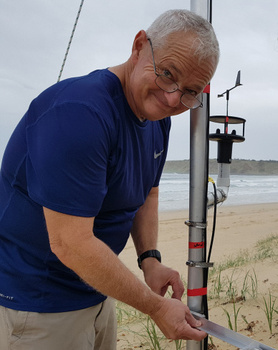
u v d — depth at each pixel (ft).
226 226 39.50
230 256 22.58
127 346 8.93
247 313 9.59
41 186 4.28
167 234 36.55
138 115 5.07
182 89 4.66
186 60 4.43
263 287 11.69
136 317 11.93
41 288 5.08
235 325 8.60
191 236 5.86
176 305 4.99
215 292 12.05
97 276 4.44
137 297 4.66
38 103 4.68
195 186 5.78
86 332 5.55
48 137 4.21
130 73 4.90
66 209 4.21
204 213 5.83
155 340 8.50
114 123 4.64
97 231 5.42
